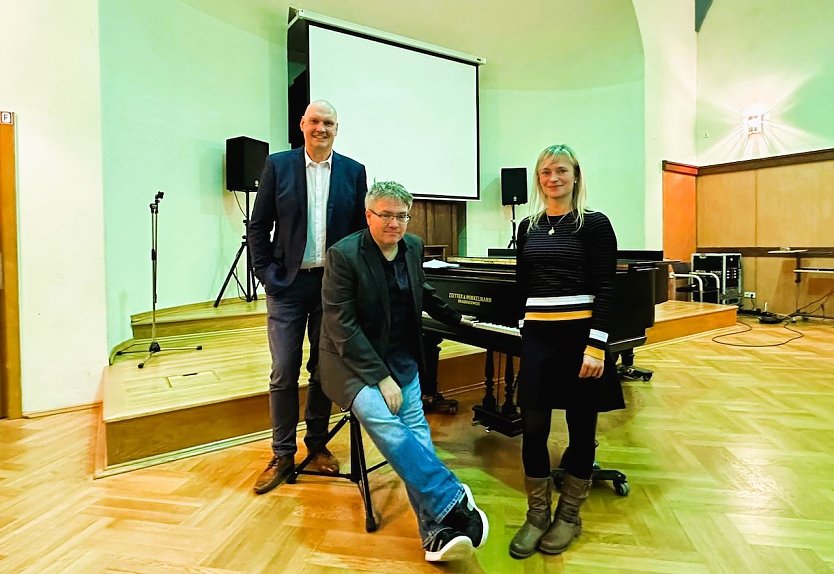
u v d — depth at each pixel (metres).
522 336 1.70
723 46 7.11
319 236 2.09
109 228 3.35
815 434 2.56
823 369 3.87
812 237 6.36
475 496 1.99
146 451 2.28
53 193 2.92
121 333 3.54
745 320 6.27
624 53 6.53
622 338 2.22
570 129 6.91
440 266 2.83
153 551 1.61
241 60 4.91
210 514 1.84
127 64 3.66
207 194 4.64
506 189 6.54
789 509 1.84
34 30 2.85
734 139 7.08
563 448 2.48
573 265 1.60
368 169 5.70
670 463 2.25
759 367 3.94
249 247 2.14
